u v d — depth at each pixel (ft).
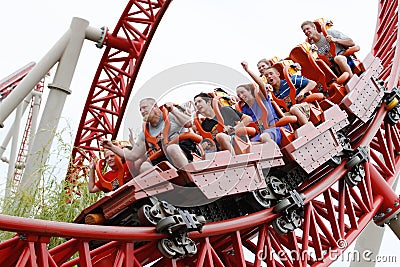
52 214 42.24
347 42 48.34
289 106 41.63
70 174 45.14
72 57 65.00
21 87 62.23
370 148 48.32
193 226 32.19
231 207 37.76
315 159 39.50
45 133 56.54
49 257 28.89
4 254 28.58
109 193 32.53
